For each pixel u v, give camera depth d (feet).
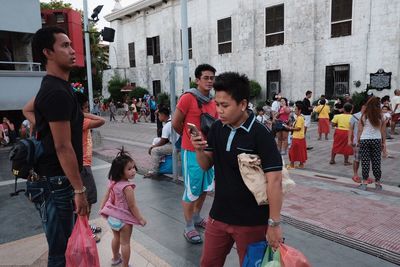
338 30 59.36
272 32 68.95
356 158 21.58
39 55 7.70
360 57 56.80
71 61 7.76
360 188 19.85
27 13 41.93
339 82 60.29
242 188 7.22
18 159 7.68
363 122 19.62
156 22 98.78
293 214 15.40
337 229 13.66
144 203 17.51
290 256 6.41
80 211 7.82
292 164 26.30
